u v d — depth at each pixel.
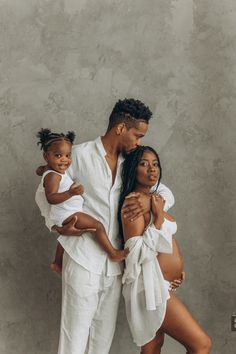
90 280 2.44
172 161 2.96
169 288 2.50
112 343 2.95
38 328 2.95
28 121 2.94
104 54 2.96
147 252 2.40
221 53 2.95
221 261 2.96
